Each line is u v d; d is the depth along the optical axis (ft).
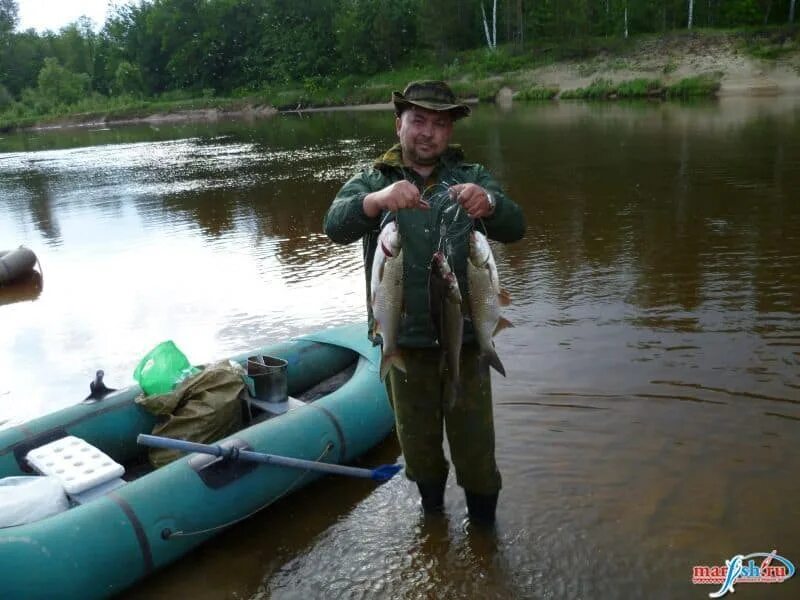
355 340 12.55
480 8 120.06
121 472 8.87
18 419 12.88
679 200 25.00
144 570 8.17
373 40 123.44
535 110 71.15
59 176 48.52
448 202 7.37
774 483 9.15
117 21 173.68
